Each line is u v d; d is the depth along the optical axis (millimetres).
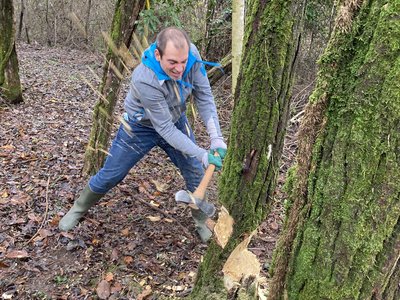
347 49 988
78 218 3092
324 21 5820
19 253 2852
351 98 974
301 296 1130
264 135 1621
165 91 2266
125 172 2809
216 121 2451
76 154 4469
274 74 1549
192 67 2340
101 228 3168
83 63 10461
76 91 7531
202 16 6121
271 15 1496
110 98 3664
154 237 3100
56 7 13969
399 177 938
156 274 2727
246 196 1697
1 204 3406
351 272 1021
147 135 2639
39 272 2727
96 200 3035
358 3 968
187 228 3234
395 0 884
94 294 2559
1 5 5727
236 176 1695
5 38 5965
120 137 2699
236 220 1729
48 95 7055
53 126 5395
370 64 931
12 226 3152
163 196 3697
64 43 14023
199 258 2893
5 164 4098
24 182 3775
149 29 4199
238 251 1697
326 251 1049
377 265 1008
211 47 6184
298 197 1133
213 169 2068
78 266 2793
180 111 2492
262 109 1595
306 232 1100
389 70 903
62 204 3473
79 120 5812
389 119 916
